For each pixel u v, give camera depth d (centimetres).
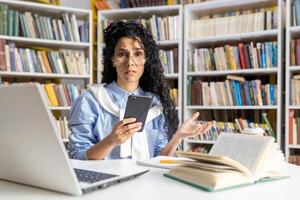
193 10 286
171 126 161
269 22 252
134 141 142
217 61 267
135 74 151
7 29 262
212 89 268
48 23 277
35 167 65
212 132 266
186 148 270
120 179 75
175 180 80
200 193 68
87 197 64
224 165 76
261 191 72
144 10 289
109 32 157
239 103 259
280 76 244
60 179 63
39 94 56
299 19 242
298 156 238
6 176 75
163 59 280
